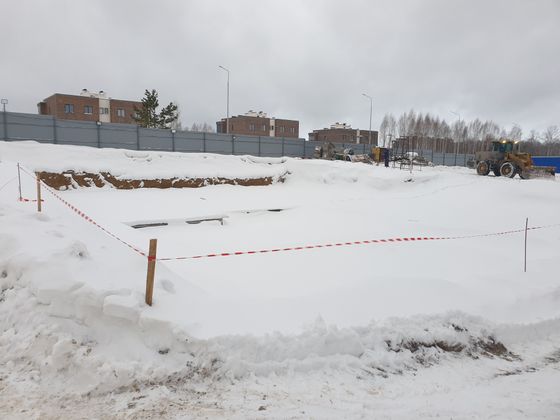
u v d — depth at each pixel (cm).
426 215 1577
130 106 5706
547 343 552
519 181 2162
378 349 468
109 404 348
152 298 445
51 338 400
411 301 561
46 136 2609
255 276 699
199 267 734
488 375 454
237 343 412
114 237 742
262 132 7144
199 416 339
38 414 331
